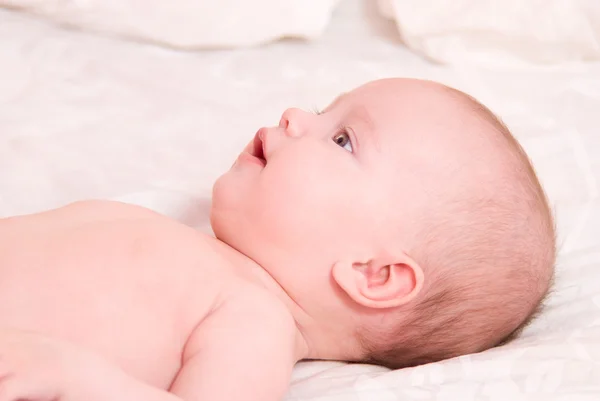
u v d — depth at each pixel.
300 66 1.68
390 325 1.06
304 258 1.05
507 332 1.10
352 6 1.88
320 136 1.11
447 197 1.05
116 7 1.59
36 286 0.89
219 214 1.09
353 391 0.96
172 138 1.42
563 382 0.97
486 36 1.74
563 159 1.46
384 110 1.10
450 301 1.05
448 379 0.98
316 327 1.08
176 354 0.92
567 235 1.29
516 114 1.59
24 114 1.38
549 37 1.71
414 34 1.74
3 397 0.69
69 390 0.73
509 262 1.07
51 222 0.98
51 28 1.62
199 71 1.62
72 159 1.31
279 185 1.05
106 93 1.48
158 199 1.28
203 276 0.96
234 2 1.62
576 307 1.15
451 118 1.10
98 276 0.92
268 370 0.90
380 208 1.04
